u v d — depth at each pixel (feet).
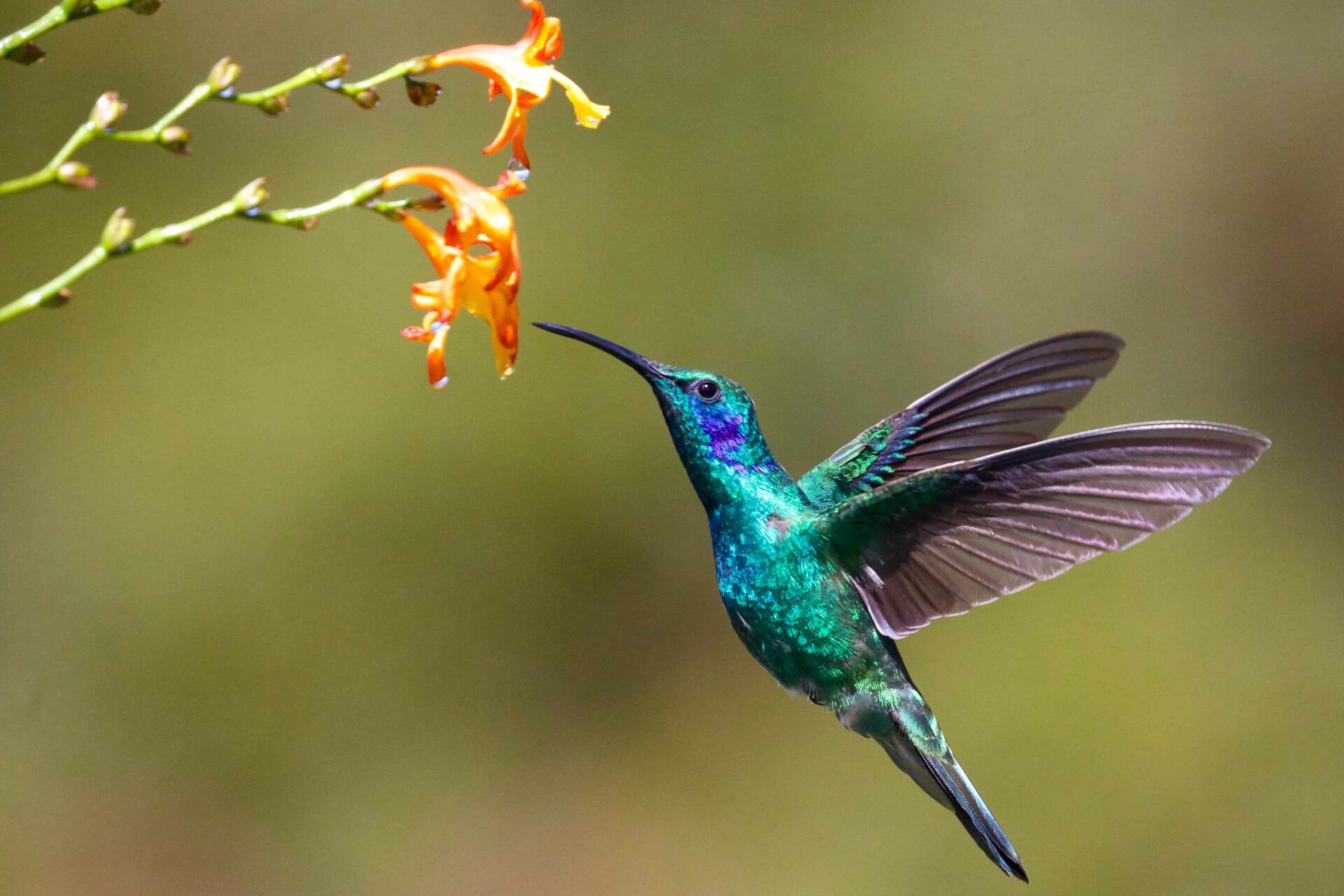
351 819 39.68
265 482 41.55
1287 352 52.65
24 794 37.32
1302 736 38.55
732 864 39.34
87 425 41.06
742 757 42.16
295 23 46.37
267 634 40.78
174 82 44.96
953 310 48.47
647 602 44.45
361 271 44.19
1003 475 16.25
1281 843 37.09
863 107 49.80
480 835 40.06
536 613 43.52
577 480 44.32
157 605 40.06
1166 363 51.85
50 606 39.32
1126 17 52.60
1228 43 53.47
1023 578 16.92
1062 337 18.71
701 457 17.99
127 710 39.27
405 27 47.57
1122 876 36.88
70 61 43.68
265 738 40.11
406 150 46.37
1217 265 52.60
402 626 42.14
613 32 48.88
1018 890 37.06
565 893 38.91
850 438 46.34
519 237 45.78
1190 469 15.39
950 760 17.98
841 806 40.19
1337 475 50.19
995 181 50.47
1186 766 38.40
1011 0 51.70
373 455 42.57
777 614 17.92
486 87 47.60
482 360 44.24
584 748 42.60
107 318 42.16
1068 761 38.73
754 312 46.85
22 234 42.29
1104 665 40.42
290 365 42.73
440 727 41.73
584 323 45.34
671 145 48.37
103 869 36.99
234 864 38.17
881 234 48.88
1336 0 53.72
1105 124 51.90
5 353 41.01
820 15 50.06
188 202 44.19
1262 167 53.16
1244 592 43.16
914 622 17.61
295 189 44.98
